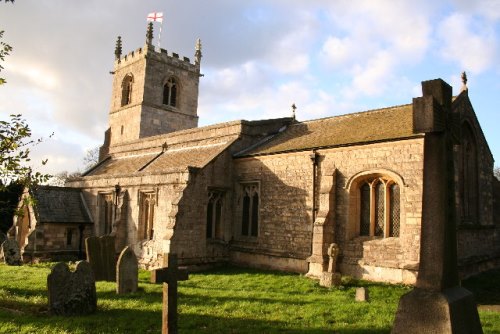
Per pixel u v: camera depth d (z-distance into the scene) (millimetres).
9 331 9180
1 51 13266
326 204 18625
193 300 12984
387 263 16828
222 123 25766
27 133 13188
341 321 10758
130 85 41812
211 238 22672
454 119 8805
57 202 27484
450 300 7492
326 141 20109
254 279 18266
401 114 19922
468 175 19906
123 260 14156
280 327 10039
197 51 43719
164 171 22641
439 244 7805
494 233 21594
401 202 16719
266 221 21656
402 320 7773
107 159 35594
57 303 10922
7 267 20562
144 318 10656
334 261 17516
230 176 23594
